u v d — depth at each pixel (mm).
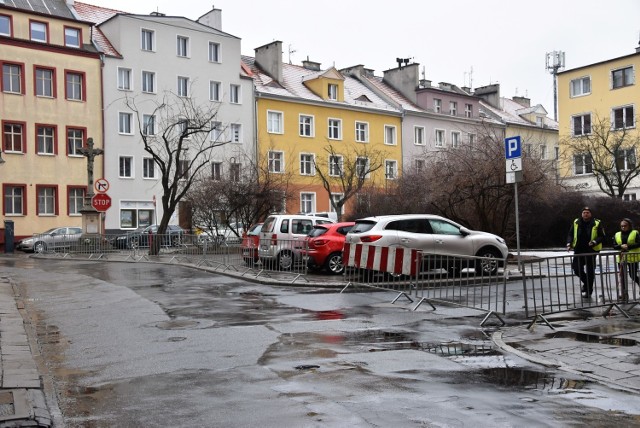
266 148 49969
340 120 54781
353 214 36406
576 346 8367
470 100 64688
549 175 29266
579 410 5625
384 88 62969
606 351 8047
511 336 9164
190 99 43062
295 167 51469
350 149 54625
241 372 7031
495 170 24375
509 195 24828
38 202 40094
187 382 6652
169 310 11852
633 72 48406
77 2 48250
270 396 6070
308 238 19125
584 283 10867
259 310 11797
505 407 5699
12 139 39281
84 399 6133
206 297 13719
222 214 32531
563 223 33688
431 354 7953
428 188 27891
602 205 33719
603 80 50156
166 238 25344
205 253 22328
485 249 17594
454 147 27797
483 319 10570
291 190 42719
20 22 40125
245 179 33812
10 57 39281
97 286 16109
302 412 5566
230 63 48750
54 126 40750
